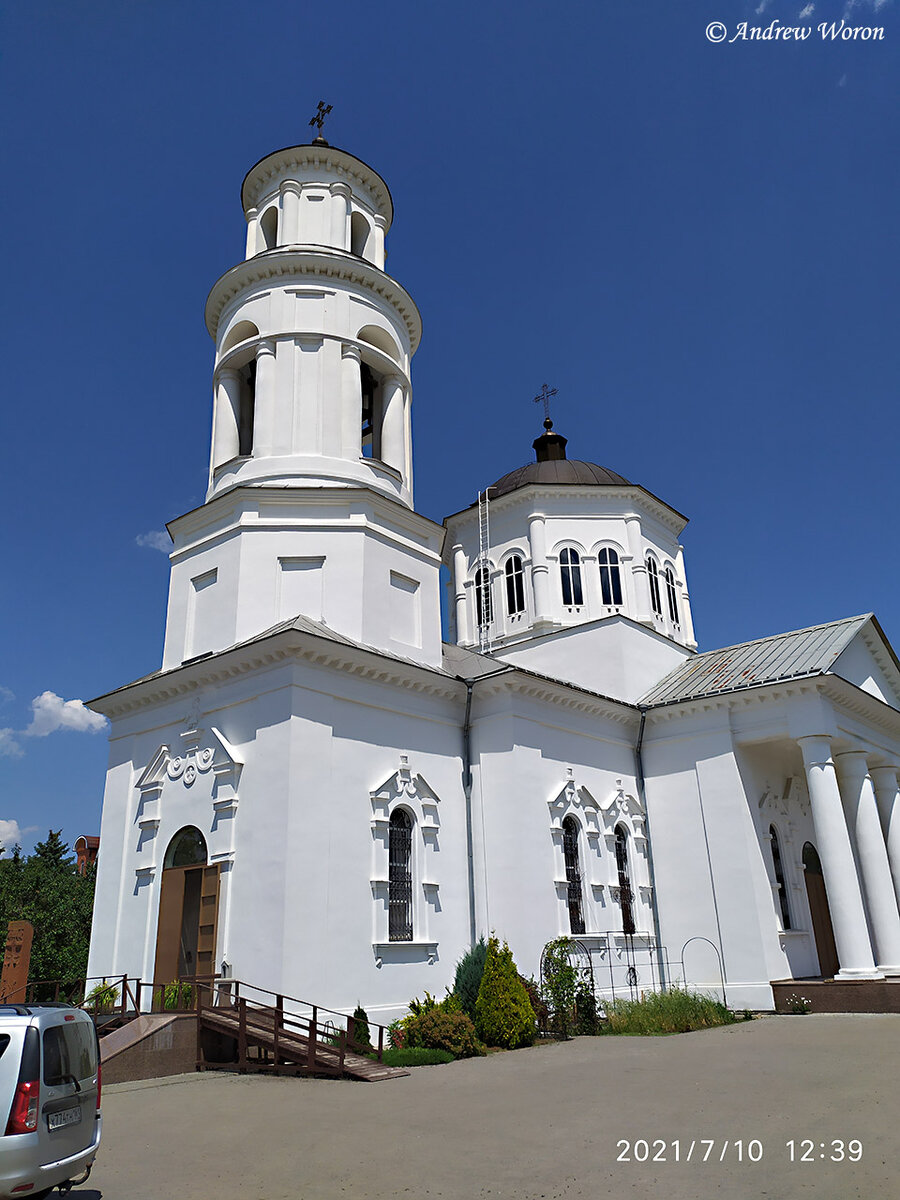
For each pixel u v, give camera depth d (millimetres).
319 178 26969
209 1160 9047
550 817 22359
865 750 26172
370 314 25266
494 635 33500
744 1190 7320
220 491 23594
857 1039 16422
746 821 24625
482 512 35094
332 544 21750
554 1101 11492
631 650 28391
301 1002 15320
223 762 18953
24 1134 7336
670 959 24781
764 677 25438
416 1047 16250
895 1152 8180
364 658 19562
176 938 18703
